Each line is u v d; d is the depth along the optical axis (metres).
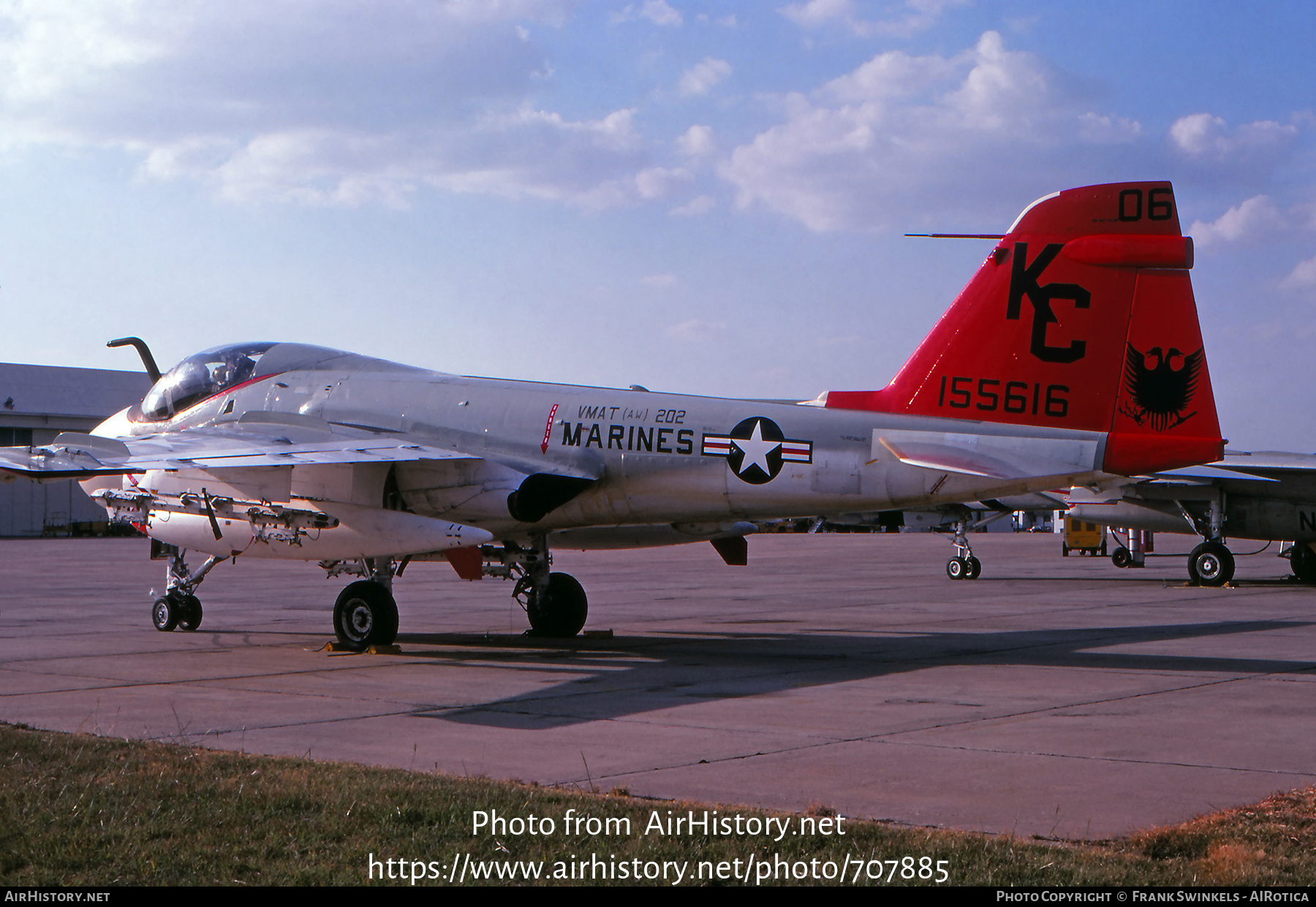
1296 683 10.26
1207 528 23.77
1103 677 10.75
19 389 56.28
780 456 11.95
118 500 13.87
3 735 7.56
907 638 14.28
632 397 12.91
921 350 11.76
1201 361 10.77
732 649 13.19
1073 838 5.34
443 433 13.59
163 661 12.04
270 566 31.38
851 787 6.36
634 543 15.29
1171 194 10.88
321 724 8.36
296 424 13.96
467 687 10.22
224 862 4.93
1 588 23.50
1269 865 4.79
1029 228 11.36
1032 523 74.00
